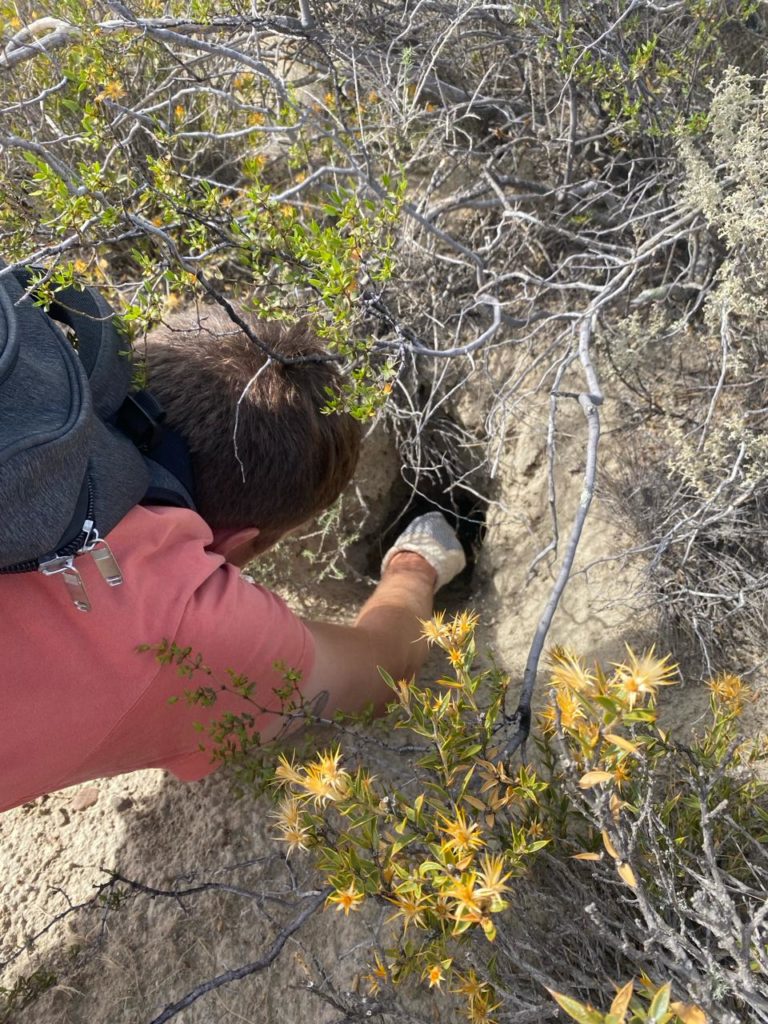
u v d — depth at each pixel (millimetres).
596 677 826
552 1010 980
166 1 1831
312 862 1437
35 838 1586
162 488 1165
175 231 1798
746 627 1587
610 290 1767
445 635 1057
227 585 1196
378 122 1969
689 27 1868
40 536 884
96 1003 1360
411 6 1987
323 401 1340
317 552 2230
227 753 1228
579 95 2000
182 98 2135
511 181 2018
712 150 1780
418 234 2133
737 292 1534
